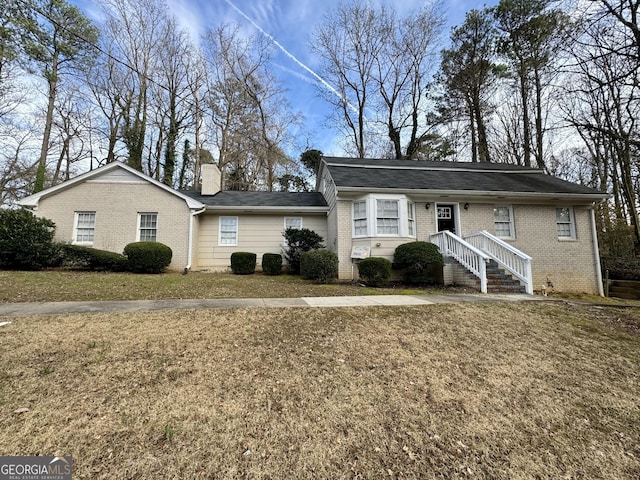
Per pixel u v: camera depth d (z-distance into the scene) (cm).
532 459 212
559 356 394
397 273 1045
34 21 1609
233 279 959
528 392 302
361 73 2255
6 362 297
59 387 260
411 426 239
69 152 2175
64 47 1722
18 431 204
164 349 345
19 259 938
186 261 1148
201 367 308
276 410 247
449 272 967
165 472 179
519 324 511
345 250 1054
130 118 2091
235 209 1255
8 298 573
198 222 1263
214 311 501
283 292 740
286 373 309
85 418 221
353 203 1079
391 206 1054
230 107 2159
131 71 2000
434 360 361
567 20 755
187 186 2523
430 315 532
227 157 2220
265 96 2239
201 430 217
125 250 1014
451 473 194
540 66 928
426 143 2298
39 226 986
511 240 1103
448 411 262
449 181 1167
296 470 188
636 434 247
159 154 2177
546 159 1906
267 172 2459
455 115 2105
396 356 365
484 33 1845
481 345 416
